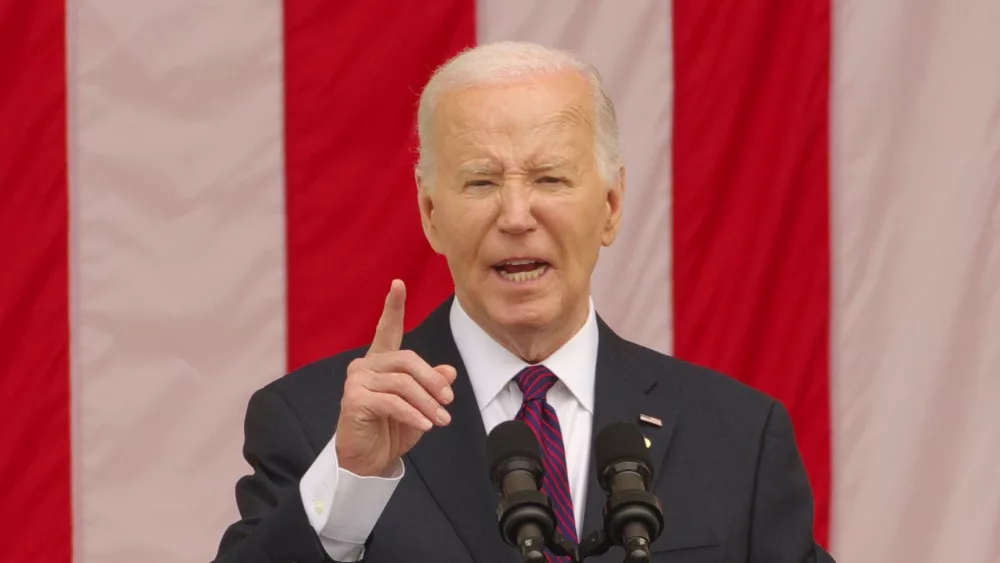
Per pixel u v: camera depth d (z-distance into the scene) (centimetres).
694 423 1050
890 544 1606
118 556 1528
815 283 1598
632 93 1598
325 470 899
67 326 1525
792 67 1606
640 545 742
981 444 1606
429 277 1574
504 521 754
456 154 976
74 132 1534
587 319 1077
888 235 1611
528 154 962
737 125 1602
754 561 1009
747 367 1593
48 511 1519
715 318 1589
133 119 1545
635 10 1600
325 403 1045
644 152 1592
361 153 1572
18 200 1520
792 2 1611
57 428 1521
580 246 986
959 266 1609
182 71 1553
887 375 1606
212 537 1541
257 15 1566
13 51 1529
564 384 1048
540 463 793
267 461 1021
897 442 1605
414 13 1580
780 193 1598
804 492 1043
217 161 1552
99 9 1545
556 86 984
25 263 1518
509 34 1592
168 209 1545
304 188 1562
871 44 1616
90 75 1541
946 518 1609
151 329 1538
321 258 1562
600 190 1005
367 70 1573
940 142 1616
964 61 1620
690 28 1605
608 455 803
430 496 1003
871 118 1611
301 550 890
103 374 1530
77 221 1530
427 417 836
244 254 1553
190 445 1541
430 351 1070
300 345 1555
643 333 1586
